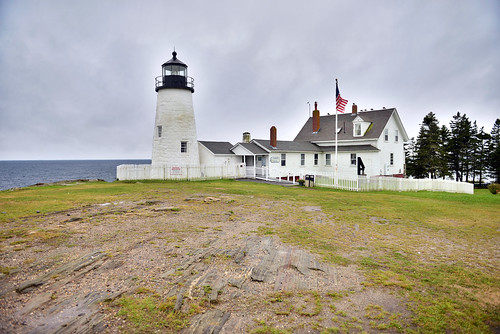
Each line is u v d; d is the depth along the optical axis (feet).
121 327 16.53
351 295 20.63
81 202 51.78
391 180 83.56
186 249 28.17
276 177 109.70
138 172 100.58
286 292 20.75
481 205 55.31
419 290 21.35
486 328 17.08
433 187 88.33
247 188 78.28
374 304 19.52
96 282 21.34
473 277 23.43
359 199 61.36
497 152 155.74
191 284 21.26
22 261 24.52
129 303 18.78
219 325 16.99
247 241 30.76
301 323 17.48
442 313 18.52
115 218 39.78
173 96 105.40
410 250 29.53
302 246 29.91
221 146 121.49
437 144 146.20
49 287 20.43
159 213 43.24
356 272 24.17
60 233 32.14
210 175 105.81
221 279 22.16
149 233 33.12
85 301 18.85
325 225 38.42
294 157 115.55
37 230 33.01
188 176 102.17
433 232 36.06
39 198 56.49
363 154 110.22
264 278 22.54
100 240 30.22
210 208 47.96
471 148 165.48
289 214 44.68
